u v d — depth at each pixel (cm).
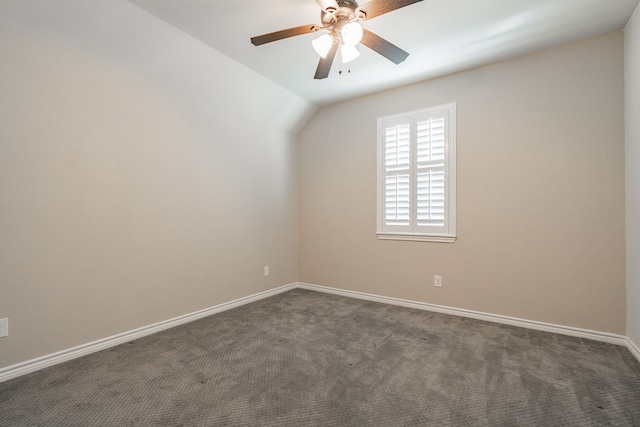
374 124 386
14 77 201
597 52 264
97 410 168
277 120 413
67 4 205
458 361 225
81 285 235
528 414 165
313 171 442
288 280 444
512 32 258
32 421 158
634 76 232
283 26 251
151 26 242
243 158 375
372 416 164
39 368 212
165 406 171
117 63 254
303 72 331
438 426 156
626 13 234
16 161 203
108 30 231
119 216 258
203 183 328
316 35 262
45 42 214
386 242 378
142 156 274
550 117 284
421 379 201
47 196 217
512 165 300
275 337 271
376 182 384
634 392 185
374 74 334
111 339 252
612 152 259
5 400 176
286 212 440
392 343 258
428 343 257
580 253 271
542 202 287
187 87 304
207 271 332
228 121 355
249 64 313
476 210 319
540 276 288
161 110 288
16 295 204
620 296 255
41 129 214
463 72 326
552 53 282
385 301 378
